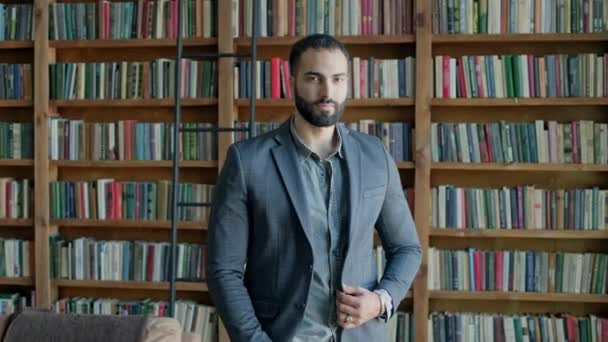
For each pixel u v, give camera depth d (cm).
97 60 372
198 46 361
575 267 326
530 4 324
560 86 322
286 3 339
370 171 159
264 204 151
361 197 155
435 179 353
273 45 355
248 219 155
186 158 351
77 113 374
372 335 159
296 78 151
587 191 324
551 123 324
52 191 359
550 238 343
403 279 162
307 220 150
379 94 336
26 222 361
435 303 352
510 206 329
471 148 329
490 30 327
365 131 338
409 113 352
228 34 341
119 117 372
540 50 341
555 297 326
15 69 361
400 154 336
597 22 319
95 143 356
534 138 325
